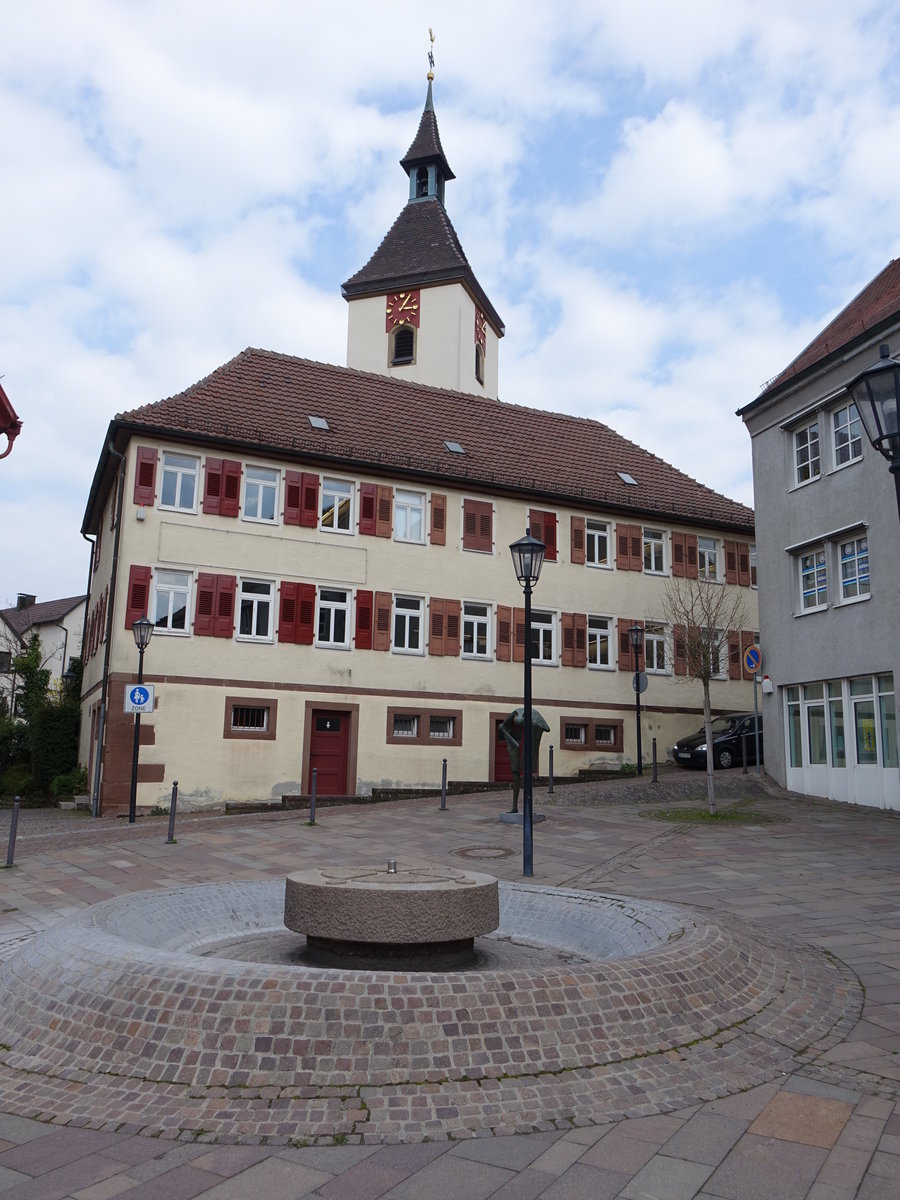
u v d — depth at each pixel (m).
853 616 20.92
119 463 24.78
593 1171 4.14
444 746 26.09
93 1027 5.30
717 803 20.64
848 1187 4.01
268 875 12.45
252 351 29.08
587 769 28.11
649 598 30.25
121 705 22.39
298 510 25.02
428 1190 3.95
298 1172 4.09
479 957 7.27
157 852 14.23
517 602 27.86
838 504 21.61
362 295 42.50
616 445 34.69
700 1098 4.93
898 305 20.45
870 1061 5.54
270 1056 4.88
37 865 13.02
